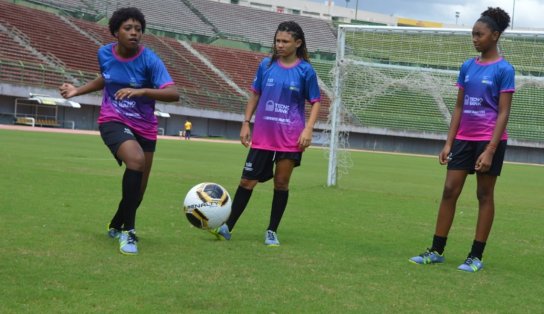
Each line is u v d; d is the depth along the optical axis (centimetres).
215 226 700
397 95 5281
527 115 5412
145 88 669
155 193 1160
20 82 4491
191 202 698
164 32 6688
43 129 4350
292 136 723
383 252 704
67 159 1872
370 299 495
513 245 825
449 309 482
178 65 6047
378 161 3600
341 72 1603
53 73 4753
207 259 605
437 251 668
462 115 665
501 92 637
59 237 666
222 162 2366
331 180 1577
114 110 667
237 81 6262
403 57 1717
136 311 430
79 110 5047
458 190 661
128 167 633
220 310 443
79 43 5378
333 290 516
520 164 5025
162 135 5522
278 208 719
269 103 727
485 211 647
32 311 419
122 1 6662
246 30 7488
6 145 2322
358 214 1048
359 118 5288
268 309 451
